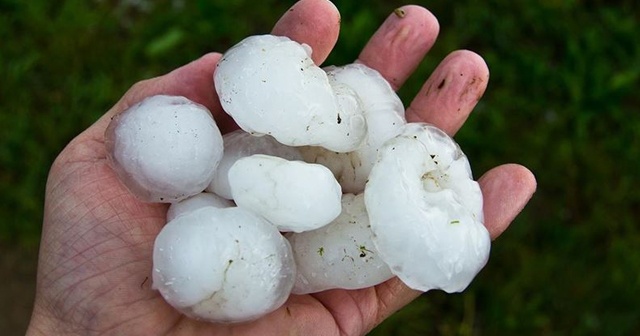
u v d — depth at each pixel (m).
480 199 0.25
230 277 0.22
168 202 0.25
